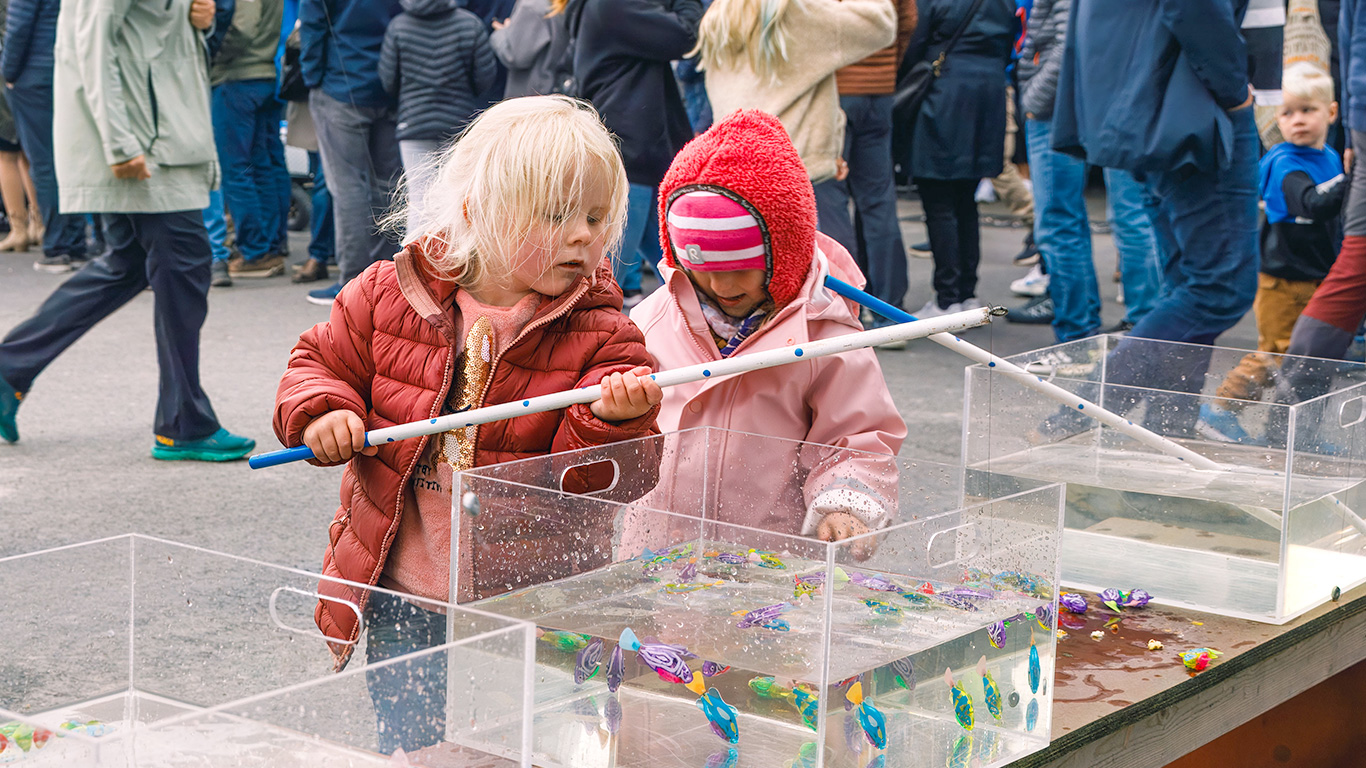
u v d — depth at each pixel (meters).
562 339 1.59
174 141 3.71
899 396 4.84
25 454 3.95
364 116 4.84
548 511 1.31
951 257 5.93
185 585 1.32
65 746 0.98
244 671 1.30
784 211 1.71
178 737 0.98
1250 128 3.44
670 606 1.24
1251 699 1.75
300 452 1.55
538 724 1.29
